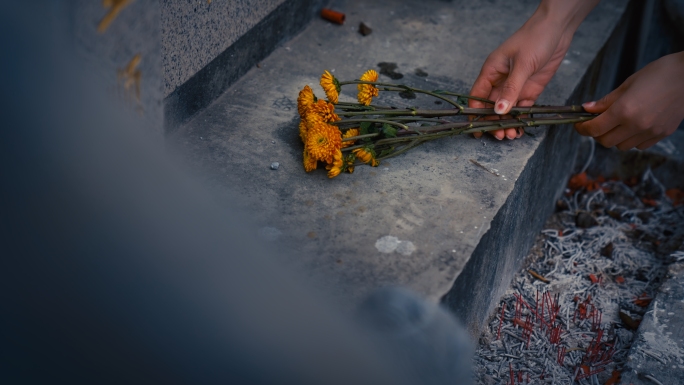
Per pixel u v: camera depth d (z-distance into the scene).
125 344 0.88
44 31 0.82
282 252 1.34
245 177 1.56
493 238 1.59
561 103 2.06
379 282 1.29
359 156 1.54
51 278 0.81
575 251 2.29
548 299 2.06
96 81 0.90
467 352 1.49
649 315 1.78
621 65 3.06
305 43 2.28
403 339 1.29
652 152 2.65
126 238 0.90
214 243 1.16
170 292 0.97
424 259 1.37
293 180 1.57
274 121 1.81
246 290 1.14
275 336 1.14
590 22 2.58
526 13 2.60
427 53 2.29
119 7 0.96
